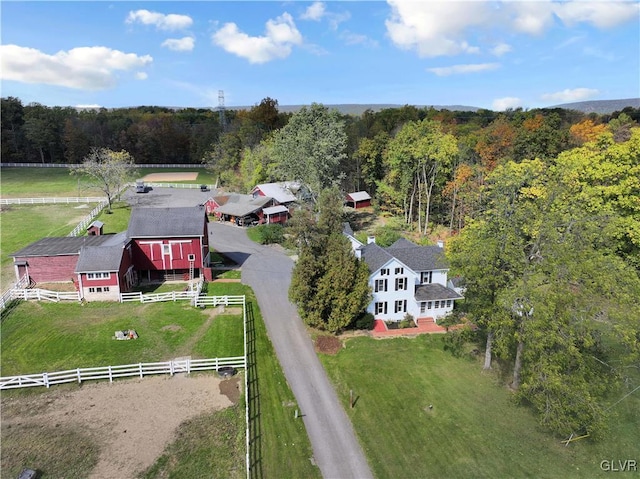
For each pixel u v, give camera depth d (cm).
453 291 4672
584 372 2761
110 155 9606
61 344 3772
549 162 6688
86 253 4666
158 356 3647
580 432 2892
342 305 4028
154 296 4684
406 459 2647
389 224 7912
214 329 4125
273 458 2623
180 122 16175
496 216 3550
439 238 7225
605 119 11975
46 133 12975
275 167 8706
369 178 9494
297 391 3281
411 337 4175
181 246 5266
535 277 2922
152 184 10938
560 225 3206
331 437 2812
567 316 2689
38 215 7619
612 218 3228
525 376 3022
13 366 3444
